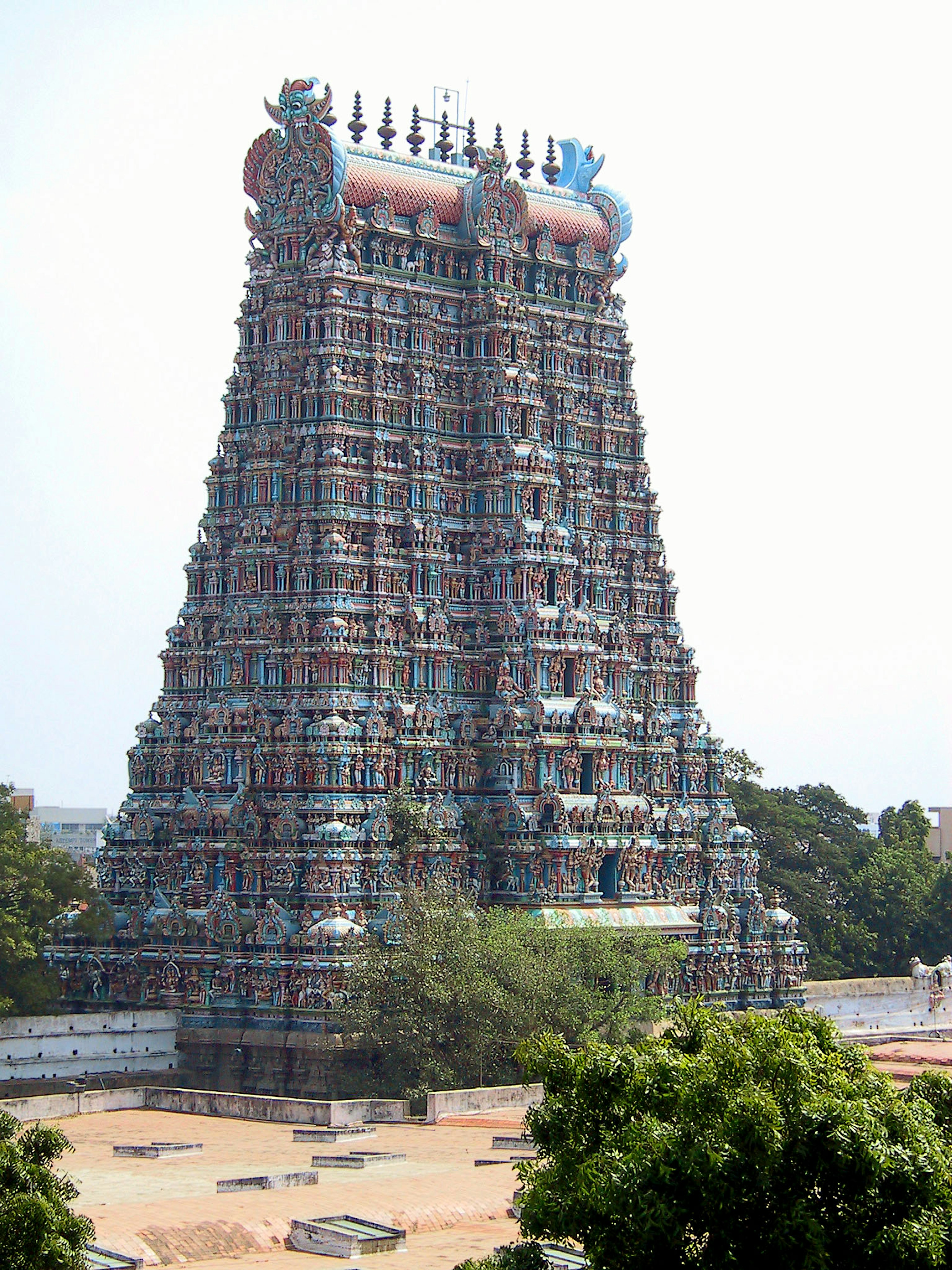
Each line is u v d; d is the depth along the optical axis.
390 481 172.62
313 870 159.75
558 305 186.75
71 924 166.25
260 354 174.88
